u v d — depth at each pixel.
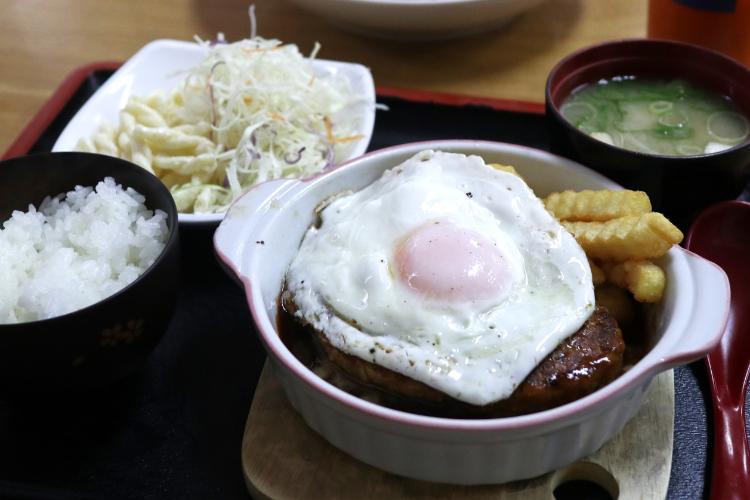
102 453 0.34
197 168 0.45
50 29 0.60
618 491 0.32
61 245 0.37
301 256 0.36
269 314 0.34
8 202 0.38
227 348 0.38
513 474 0.31
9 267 0.35
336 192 0.38
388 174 0.37
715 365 0.35
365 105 0.48
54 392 0.34
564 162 0.37
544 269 0.33
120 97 0.49
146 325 0.34
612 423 0.31
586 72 0.44
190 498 0.33
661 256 0.34
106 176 0.39
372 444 0.31
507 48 0.57
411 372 0.31
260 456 0.33
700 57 0.43
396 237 0.34
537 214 0.35
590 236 0.34
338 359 0.32
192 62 0.51
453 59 0.56
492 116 0.49
